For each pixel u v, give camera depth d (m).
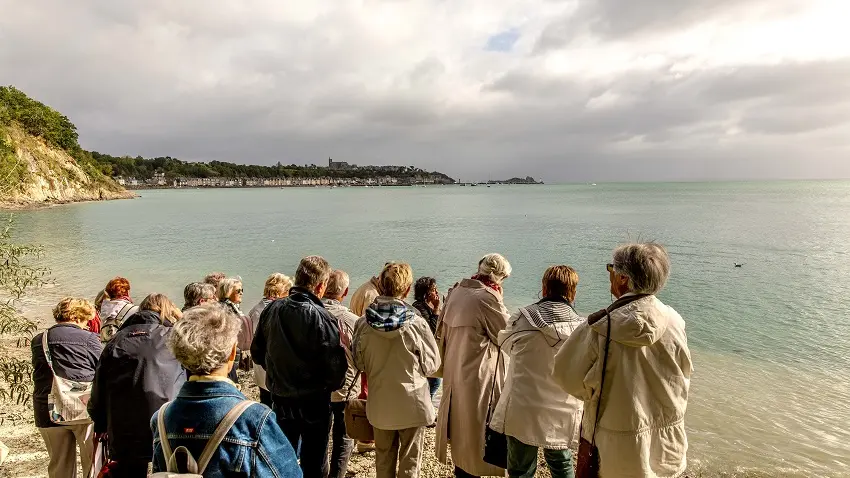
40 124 90.62
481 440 4.03
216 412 1.96
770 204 74.25
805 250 24.92
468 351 4.06
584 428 2.76
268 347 3.71
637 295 2.58
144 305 3.89
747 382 8.06
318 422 3.71
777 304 13.86
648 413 2.57
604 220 48.47
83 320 4.23
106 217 57.97
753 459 5.66
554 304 3.56
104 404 3.42
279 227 45.00
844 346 10.02
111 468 3.34
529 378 3.47
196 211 71.75
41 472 4.88
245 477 1.89
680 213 56.78
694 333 11.10
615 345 2.55
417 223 48.28
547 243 30.64
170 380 3.47
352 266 22.94
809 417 6.73
